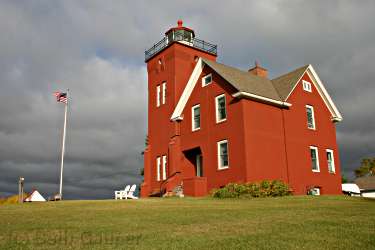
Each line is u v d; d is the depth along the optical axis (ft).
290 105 90.58
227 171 83.76
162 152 104.53
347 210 43.19
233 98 85.56
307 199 62.13
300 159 91.30
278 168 85.40
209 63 93.71
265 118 86.22
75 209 51.16
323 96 103.76
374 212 40.68
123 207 53.21
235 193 72.02
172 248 25.25
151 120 111.65
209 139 90.48
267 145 84.69
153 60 115.14
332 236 28.02
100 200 71.67
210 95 92.84
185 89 98.73
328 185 96.84
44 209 51.96
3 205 60.59
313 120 98.68
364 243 25.61
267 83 99.86
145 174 107.76
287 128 90.43
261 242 26.50
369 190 151.94
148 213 44.19
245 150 80.23
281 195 75.05
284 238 27.66
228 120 85.97
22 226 35.17
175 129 100.27
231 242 26.71
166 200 67.36
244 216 39.86
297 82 95.30
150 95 114.11
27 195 97.09
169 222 36.52
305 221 35.17
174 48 106.01
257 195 71.92
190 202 61.00
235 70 98.63
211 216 40.29
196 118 96.53
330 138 102.17
